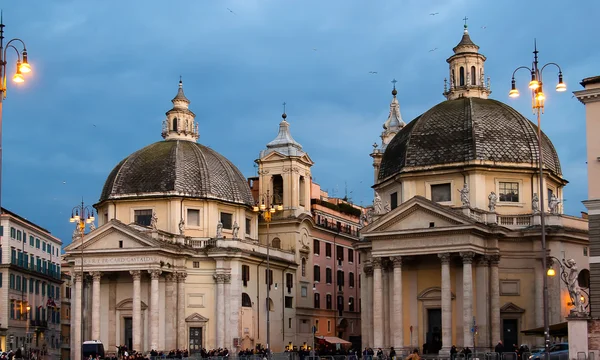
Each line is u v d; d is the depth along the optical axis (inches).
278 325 3129.9
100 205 3004.4
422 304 2397.9
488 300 2333.9
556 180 2576.3
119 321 2778.1
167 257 2753.4
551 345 1879.9
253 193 3649.1
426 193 2488.9
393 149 2645.2
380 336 2368.4
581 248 2454.5
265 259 3014.3
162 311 2765.7
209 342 2837.1
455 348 2158.0
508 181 2465.6
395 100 3705.7
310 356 2237.9
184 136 3120.1
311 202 3666.3
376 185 2691.9
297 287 3284.9
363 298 2625.5
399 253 2343.8
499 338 2324.1
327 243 3587.6
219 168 3058.6
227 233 3004.4
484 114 2532.0
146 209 2918.3
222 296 2842.0
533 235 2374.5
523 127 2519.7
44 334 3742.6
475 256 2324.1
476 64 2723.9
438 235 2295.8
